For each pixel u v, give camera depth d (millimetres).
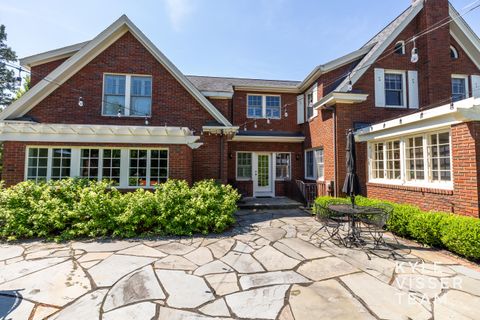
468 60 9445
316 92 10617
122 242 5324
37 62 9086
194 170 9297
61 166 7582
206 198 6762
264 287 3434
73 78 8625
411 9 9492
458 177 5203
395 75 9398
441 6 9031
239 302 3064
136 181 7918
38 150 7473
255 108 12641
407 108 9141
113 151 7883
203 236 5820
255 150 12039
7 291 3283
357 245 5188
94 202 5836
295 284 3516
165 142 7910
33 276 3709
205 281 3605
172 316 2783
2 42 20969
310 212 8852
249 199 11156
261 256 4582
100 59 8828
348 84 8656
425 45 9000
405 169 6793
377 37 11047
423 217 5156
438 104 8664
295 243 5340
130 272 3875
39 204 5781
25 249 4855
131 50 9039
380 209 5414
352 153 5863
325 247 5090
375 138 7676
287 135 11953
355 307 2947
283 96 12828
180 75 9109
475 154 4867
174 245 5164
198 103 9367
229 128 9180
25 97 8070
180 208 6195
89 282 3545
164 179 8070
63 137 7441
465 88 9344
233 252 4777
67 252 4703
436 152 5910
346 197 8273
